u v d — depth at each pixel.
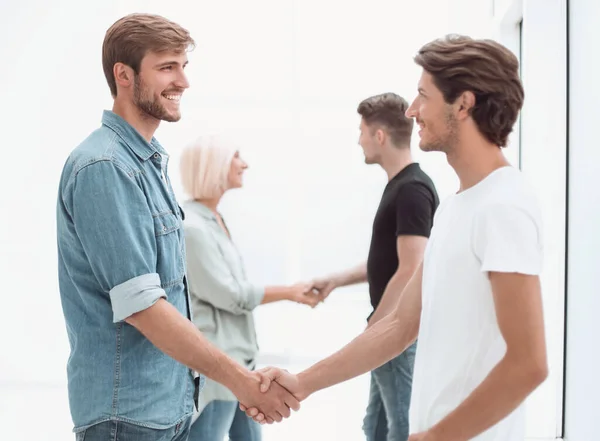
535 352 1.15
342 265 5.53
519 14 3.64
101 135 1.57
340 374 1.72
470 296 1.24
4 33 4.87
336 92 5.40
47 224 4.89
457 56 1.26
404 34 5.30
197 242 2.35
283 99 5.41
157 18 1.60
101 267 1.48
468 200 1.27
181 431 1.70
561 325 2.87
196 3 5.34
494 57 1.26
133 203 1.52
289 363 5.23
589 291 2.49
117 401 1.53
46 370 4.86
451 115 1.29
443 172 5.16
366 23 5.34
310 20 5.36
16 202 4.89
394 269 2.41
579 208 2.64
